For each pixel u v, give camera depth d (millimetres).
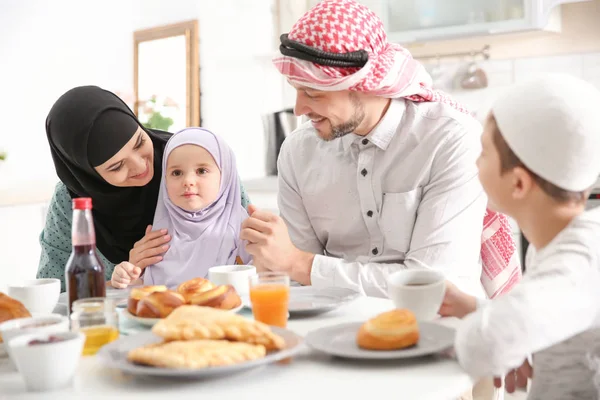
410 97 1860
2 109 4887
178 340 1067
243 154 4324
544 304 1028
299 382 997
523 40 3635
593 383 1183
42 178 4965
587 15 3465
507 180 1216
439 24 3539
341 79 1656
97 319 1178
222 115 4395
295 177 1999
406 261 1745
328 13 1707
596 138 1148
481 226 1785
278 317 1248
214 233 1936
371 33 1743
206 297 1294
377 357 1043
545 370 1229
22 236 3602
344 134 1791
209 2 4359
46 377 987
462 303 1323
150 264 1905
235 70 4293
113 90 4562
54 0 4918
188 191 1924
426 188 1806
